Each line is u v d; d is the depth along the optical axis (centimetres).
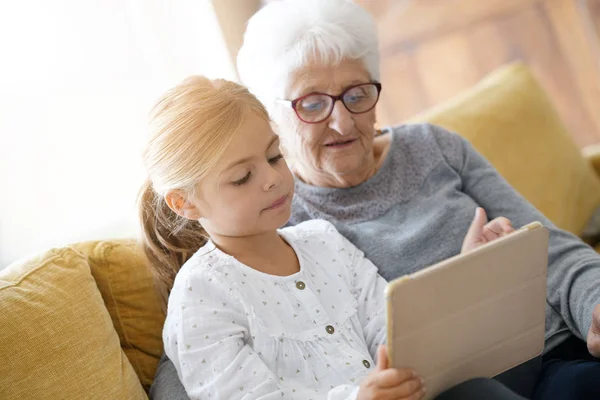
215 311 112
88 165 214
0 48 203
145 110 219
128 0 215
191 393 108
